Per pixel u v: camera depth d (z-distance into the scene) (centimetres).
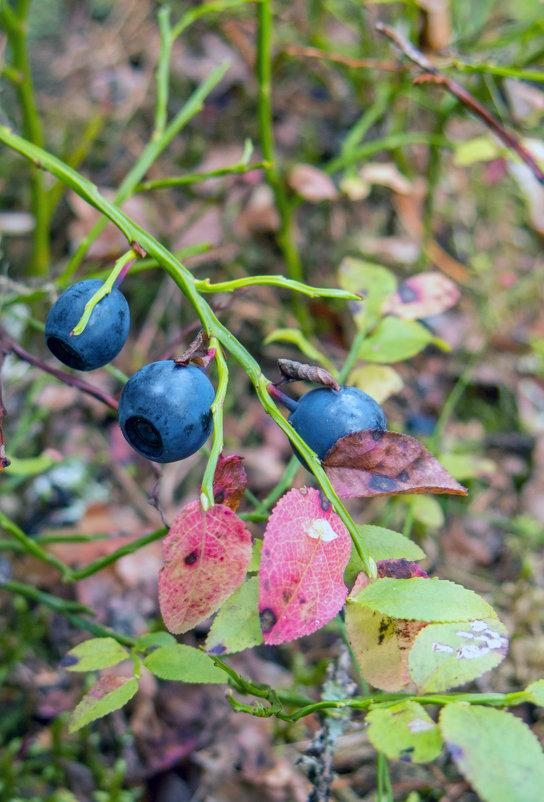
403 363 24
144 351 22
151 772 16
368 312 14
